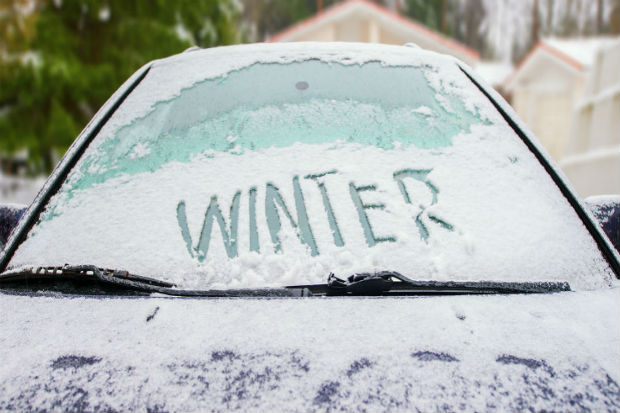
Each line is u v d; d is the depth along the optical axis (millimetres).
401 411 986
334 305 1231
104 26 11867
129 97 1947
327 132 1685
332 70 1920
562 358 1106
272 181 1545
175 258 1399
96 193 1597
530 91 26641
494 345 1131
